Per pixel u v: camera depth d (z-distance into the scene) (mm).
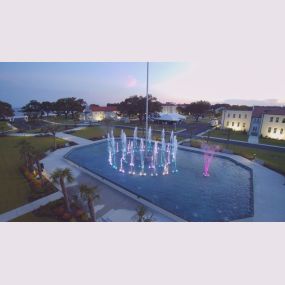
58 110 101875
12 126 66562
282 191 18625
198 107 78125
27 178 20797
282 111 45625
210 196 18609
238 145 38062
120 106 84312
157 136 47625
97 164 27594
